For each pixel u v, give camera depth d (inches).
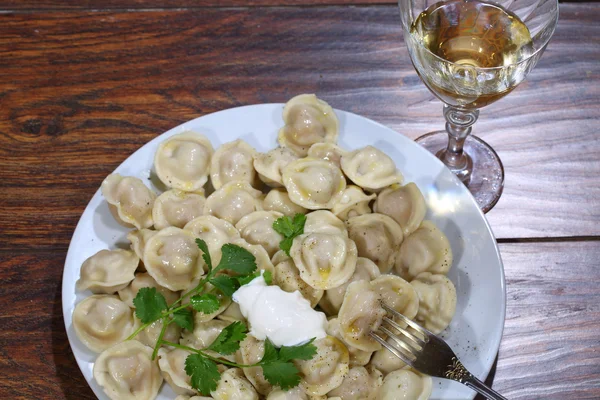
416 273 23.0
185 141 24.3
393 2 28.3
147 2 28.3
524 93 26.6
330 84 26.9
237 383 21.3
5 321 23.2
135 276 23.1
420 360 21.0
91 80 26.9
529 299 23.5
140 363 21.7
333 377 21.4
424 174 23.9
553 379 22.5
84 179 25.2
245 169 24.3
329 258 22.4
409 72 27.1
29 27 27.9
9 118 26.3
